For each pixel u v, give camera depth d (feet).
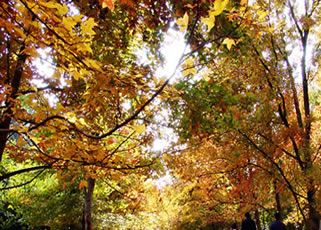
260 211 52.03
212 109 10.07
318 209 23.11
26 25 6.49
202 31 11.07
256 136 24.48
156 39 12.94
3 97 9.36
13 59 11.23
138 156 14.16
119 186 26.55
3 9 6.48
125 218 36.14
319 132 29.04
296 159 26.00
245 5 8.30
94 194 35.60
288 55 28.02
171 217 46.37
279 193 25.62
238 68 21.85
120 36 14.38
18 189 35.14
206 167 27.84
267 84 25.99
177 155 17.11
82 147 9.67
